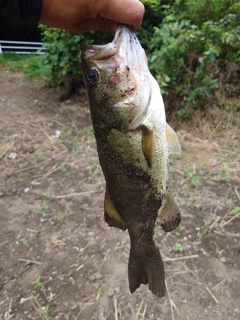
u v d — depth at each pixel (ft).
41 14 0.83
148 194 0.85
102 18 0.85
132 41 0.81
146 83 0.81
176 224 0.89
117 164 0.84
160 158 0.83
